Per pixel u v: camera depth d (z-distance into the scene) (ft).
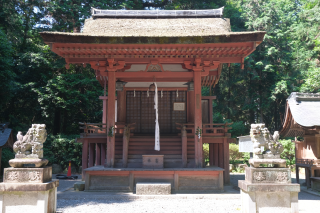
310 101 40.60
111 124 37.58
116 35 34.06
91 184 35.42
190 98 49.37
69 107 70.85
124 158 37.65
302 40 90.53
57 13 74.54
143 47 35.24
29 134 21.66
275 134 21.84
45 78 69.56
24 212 20.04
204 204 28.71
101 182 35.47
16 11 72.23
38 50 76.02
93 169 35.14
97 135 43.50
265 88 86.33
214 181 35.27
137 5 88.99
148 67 40.11
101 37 33.94
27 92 70.13
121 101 48.39
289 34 90.53
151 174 35.47
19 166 20.86
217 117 88.94
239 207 27.07
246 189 20.16
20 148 21.25
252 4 88.74
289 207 20.29
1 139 39.91
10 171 20.48
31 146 21.53
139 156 39.37
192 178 35.29
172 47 35.35
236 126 85.87
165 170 34.86
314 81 71.46
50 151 65.05
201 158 36.91
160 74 39.50
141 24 41.37
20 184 19.97
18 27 71.92
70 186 40.78
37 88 68.59
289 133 43.11
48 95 67.05
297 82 90.79
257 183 20.42
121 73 39.52
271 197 20.35
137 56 37.70
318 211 25.11
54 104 68.85
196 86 38.22
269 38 84.43
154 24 41.39
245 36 33.86
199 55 37.68
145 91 50.16
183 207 27.17
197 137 37.29
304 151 41.91
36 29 75.15
